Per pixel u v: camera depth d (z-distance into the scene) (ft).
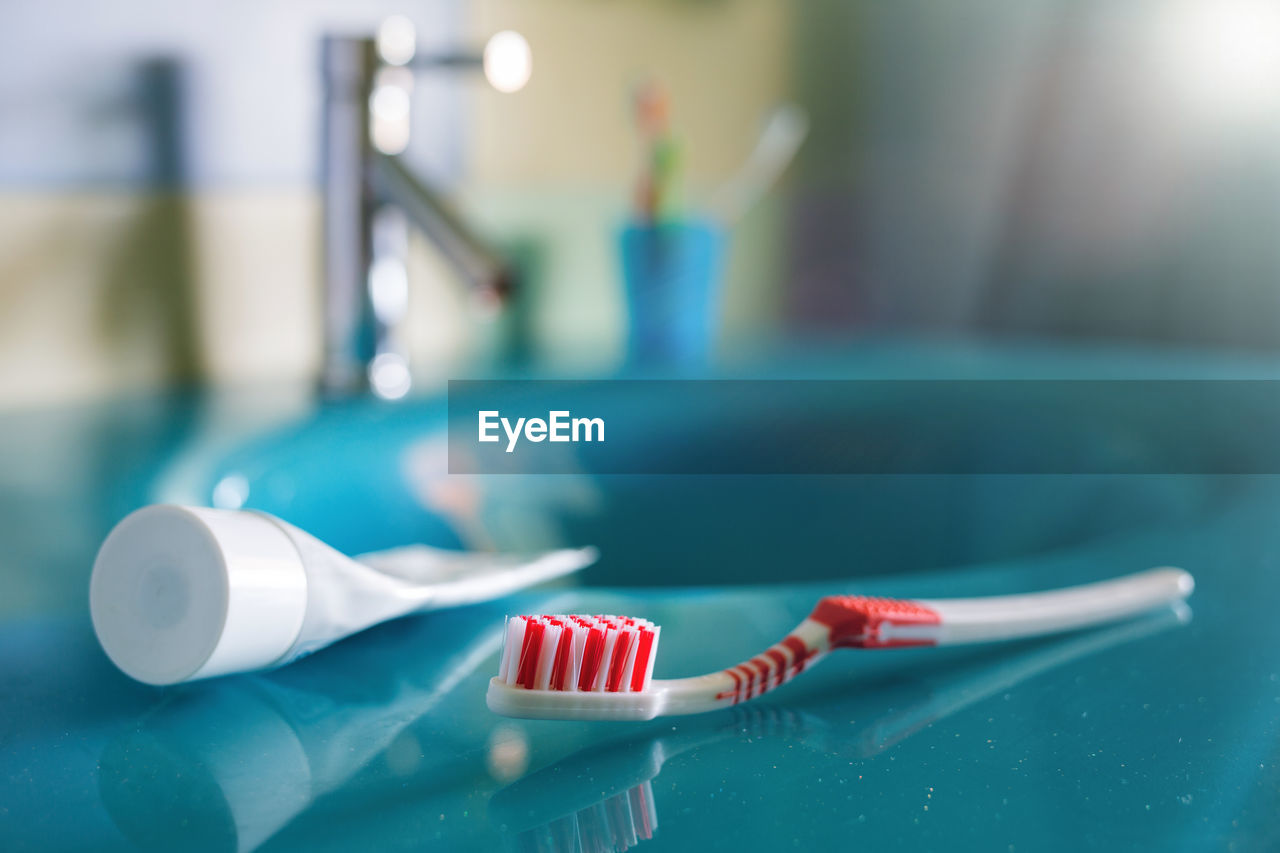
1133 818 1.02
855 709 1.32
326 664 1.45
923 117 5.25
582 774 1.11
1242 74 5.17
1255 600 1.79
